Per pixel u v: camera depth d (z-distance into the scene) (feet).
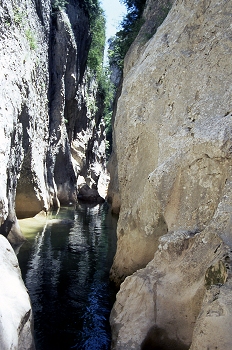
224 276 12.84
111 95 127.24
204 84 21.25
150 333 15.25
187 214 17.95
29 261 29.17
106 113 135.74
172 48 24.82
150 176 19.98
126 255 23.94
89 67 101.81
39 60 51.37
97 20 96.89
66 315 20.33
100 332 18.69
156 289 15.97
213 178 17.20
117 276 24.45
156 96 24.57
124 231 24.66
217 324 11.41
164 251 17.03
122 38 54.44
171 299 15.44
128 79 29.14
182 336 14.66
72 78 76.02
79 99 86.63
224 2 22.99
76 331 18.71
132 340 15.10
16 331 12.43
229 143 16.72
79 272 27.07
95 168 112.98
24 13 43.75
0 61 33.32
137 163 25.18
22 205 47.88
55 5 67.72
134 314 16.01
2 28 35.17
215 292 12.42
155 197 20.98
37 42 50.62
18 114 36.65
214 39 22.03
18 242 34.37
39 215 48.88
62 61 67.82
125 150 26.78
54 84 67.21
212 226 15.47
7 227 32.94
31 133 44.73
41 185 50.62
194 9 24.73
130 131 25.96
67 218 51.57
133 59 36.32
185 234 16.78
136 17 52.19
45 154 57.06
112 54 66.49
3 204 28.17
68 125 83.30
